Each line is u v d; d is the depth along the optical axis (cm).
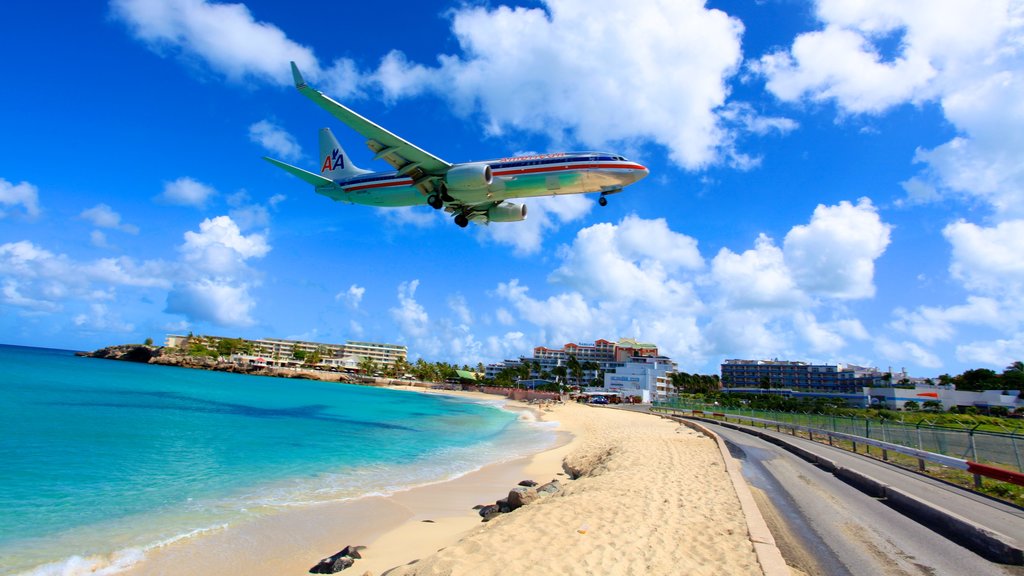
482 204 2489
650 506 908
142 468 1608
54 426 2352
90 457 1727
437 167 2189
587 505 905
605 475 1285
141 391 5009
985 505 1059
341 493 1394
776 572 580
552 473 1828
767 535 720
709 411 4950
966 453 1523
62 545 927
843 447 2309
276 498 1313
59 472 1490
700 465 1453
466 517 1170
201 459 1825
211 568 842
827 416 2678
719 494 1036
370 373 16775
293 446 2273
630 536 720
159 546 934
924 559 676
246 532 1024
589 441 2728
